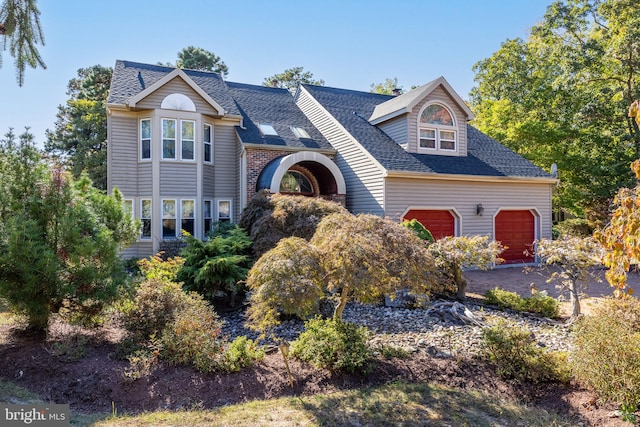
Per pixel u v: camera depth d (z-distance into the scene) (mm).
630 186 19969
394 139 16922
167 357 5914
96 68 28375
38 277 5969
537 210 17359
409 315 9000
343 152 16688
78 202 6750
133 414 4824
